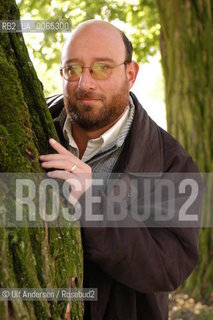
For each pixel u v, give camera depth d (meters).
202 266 6.36
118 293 2.15
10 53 1.84
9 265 1.63
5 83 1.79
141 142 2.24
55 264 1.77
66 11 7.98
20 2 7.85
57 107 2.49
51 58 7.64
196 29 6.41
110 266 1.99
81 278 1.90
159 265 2.04
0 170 1.72
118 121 2.31
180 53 6.47
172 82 6.56
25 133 1.79
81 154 2.36
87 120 2.24
